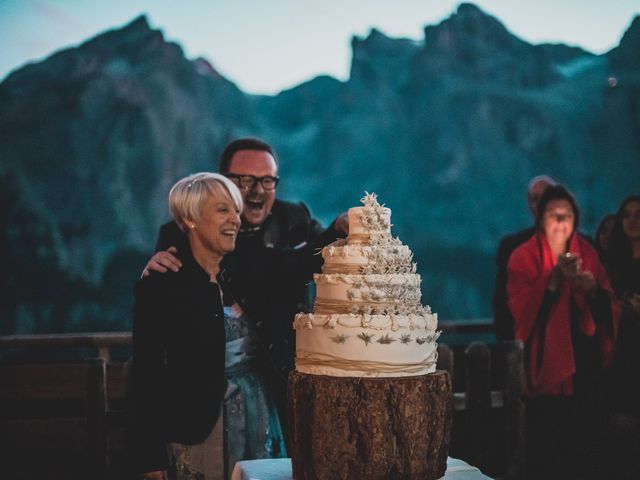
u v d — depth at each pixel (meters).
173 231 2.99
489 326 5.07
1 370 4.36
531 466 4.25
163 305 2.68
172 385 2.68
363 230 2.34
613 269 4.20
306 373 2.34
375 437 2.18
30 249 30.48
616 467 4.11
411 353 2.26
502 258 4.50
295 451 2.32
